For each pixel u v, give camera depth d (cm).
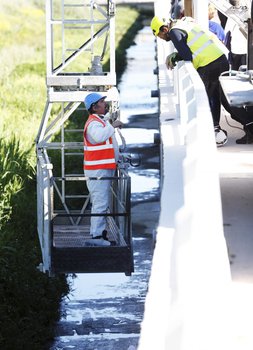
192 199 805
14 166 3306
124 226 2109
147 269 2823
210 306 732
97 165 2108
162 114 1922
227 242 1254
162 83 2473
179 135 1634
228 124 1909
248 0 2594
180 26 1891
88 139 2114
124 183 2112
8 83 5234
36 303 2478
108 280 2748
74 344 2319
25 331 2273
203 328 710
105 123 2105
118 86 5881
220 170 1550
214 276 752
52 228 2058
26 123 4172
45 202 2098
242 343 951
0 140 3466
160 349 710
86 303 2578
